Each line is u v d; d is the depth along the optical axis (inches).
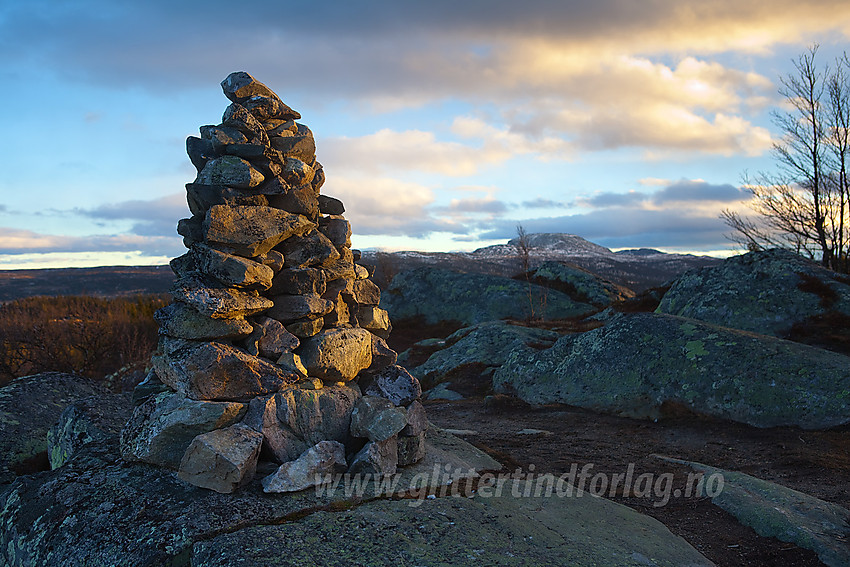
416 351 711.1
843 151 790.5
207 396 193.3
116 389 762.8
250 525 163.2
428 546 160.4
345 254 245.1
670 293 617.9
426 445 253.6
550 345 563.5
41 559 165.5
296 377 209.5
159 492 177.3
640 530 195.0
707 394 378.6
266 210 214.2
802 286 511.8
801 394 348.2
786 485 254.7
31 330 979.3
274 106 230.1
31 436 298.0
